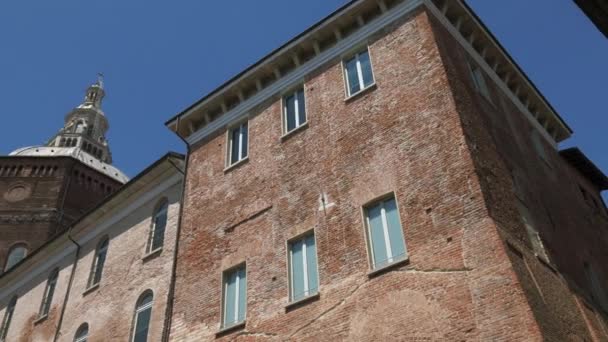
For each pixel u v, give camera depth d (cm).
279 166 1950
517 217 1514
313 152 1869
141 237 2502
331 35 2116
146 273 2314
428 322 1293
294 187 1842
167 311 1967
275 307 1633
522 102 2386
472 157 1468
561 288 1477
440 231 1403
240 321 1719
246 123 2256
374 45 1956
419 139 1602
